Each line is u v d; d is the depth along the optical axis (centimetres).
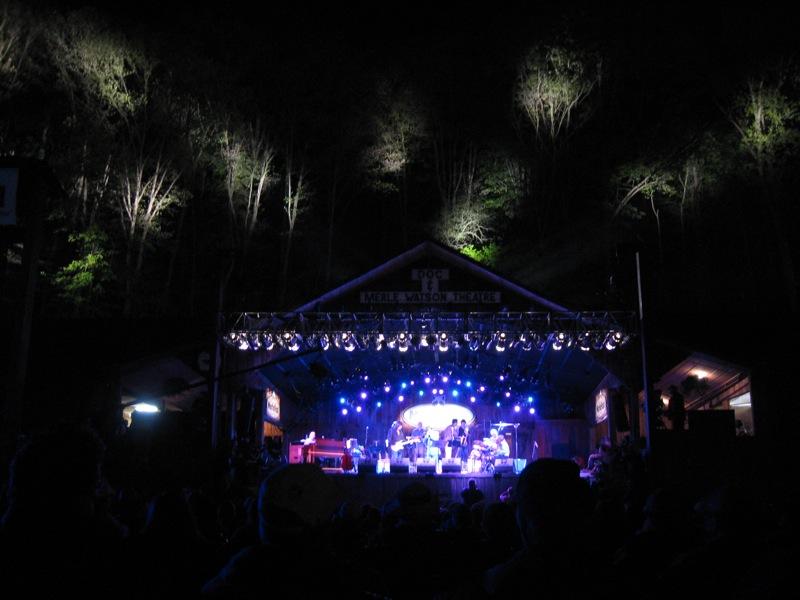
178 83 3133
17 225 1292
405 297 2081
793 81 2934
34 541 242
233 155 3334
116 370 1858
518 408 2780
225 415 2041
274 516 251
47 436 254
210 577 396
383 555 538
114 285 3041
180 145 3148
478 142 3741
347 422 2864
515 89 3606
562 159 3556
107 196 3034
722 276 3278
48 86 2941
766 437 1725
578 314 1934
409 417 2756
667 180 3422
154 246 3256
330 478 268
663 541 437
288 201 3547
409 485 569
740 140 3134
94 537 252
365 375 2758
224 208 3438
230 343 1944
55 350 1870
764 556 289
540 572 242
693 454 1708
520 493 256
